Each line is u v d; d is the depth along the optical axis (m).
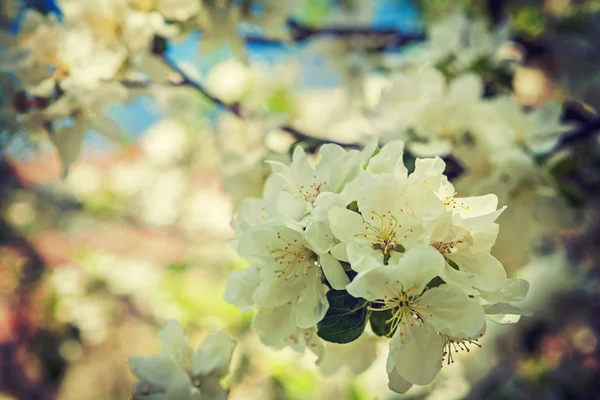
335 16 0.74
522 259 0.41
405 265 0.26
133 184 1.16
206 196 1.03
